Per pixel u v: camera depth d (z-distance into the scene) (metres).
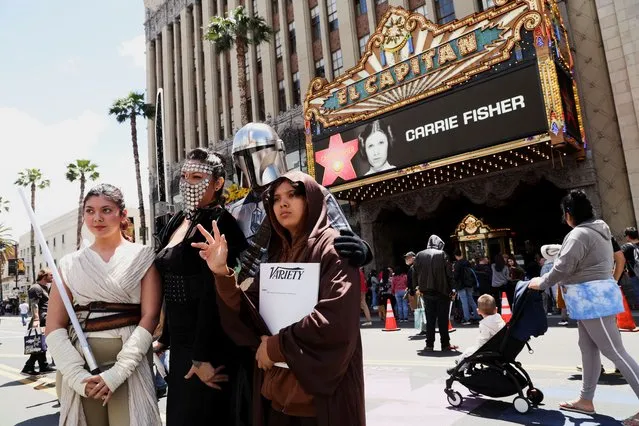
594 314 3.19
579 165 12.49
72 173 36.59
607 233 3.33
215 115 27.38
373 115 13.93
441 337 6.62
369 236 17.19
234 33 19.97
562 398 3.88
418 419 3.55
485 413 3.62
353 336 1.35
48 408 4.95
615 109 12.24
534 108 10.70
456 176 13.95
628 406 3.57
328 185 15.07
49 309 2.00
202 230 1.58
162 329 2.58
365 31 19.78
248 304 1.60
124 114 28.03
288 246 1.71
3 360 9.40
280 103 23.30
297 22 22.42
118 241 2.18
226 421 1.95
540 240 18.94
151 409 1.97
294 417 1.53
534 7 10.73
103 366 1.93
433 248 6.88
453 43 12.20
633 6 11.97
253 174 2.45
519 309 3.61
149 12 35.03
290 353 1.35
